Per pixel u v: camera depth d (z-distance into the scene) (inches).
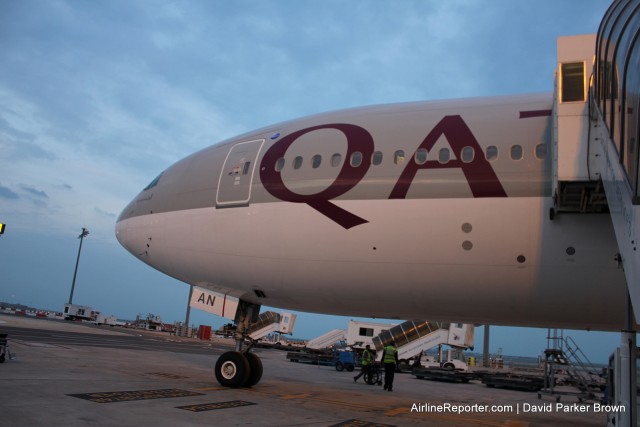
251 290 490.9
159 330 3147.1
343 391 610.2
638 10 206.2
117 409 347.3
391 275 411.8
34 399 362.6
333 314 509.0
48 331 1405.0
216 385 526.0
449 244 385.1
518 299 388.5
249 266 466.9
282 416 371.2
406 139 420.2
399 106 463.5
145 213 537.6
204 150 546.9
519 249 368.8
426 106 448.5
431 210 390.3
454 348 1421.0
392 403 524.1
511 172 377.4
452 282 395.9
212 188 492.1
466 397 685.3
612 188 243.9
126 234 553.6
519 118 398.6
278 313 2174.0
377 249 407.2
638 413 289.9
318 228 427.5
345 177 426.3
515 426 428.8
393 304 439.8
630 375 289.1
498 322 442.3
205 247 486.9
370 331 1523.1
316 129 470.0
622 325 390.6
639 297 189.0
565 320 402.3
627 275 217.2
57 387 426.9
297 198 439.5
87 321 3034.0
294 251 439.2
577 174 308.0
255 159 481.4
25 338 1010.7
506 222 371.2
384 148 423.2
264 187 460.1
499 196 374.9
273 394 496.4
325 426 346.3
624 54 211.9
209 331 2425.0
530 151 379.2
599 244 352.8
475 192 381.4
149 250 530.0
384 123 442.6
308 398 492.1
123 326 3174.2
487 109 418.6
